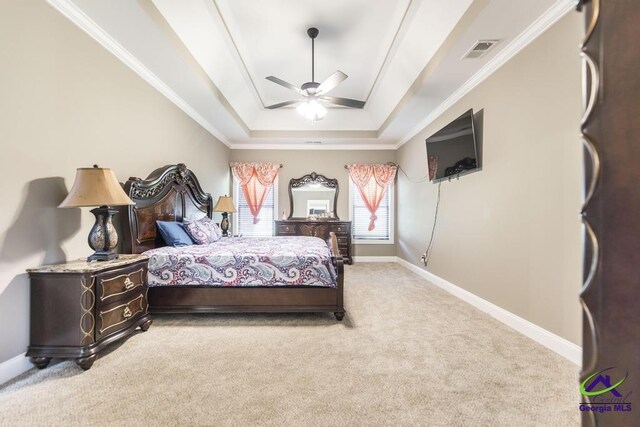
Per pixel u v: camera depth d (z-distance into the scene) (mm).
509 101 2762
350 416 1501
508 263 2771
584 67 544
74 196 2064
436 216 4391
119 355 2133
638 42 483
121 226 2906
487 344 2342
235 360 2068
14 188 1884
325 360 2076
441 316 2982
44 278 1936
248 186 6309
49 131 2127
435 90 3633
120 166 2883
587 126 538
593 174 529
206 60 3422
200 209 4535
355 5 2834
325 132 5977
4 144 1825
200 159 4766
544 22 2293
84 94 2436
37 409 1540
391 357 2125
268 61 3869
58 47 2191
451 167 3781
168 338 2428
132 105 3053
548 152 2314
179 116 4047
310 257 2867
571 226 2119
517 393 1706
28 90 1972
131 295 2357
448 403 1611
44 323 1927
